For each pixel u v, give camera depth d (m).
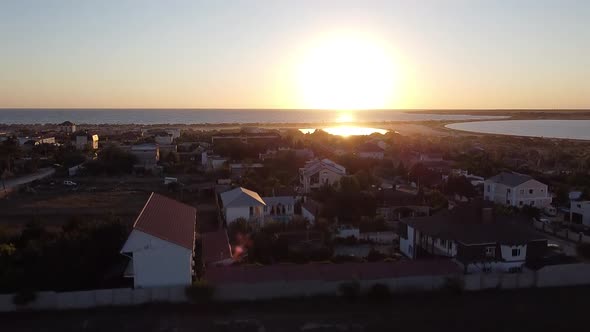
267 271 32.38
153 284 30.44
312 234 45.44
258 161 100.81
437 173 79.44
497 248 35.91
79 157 101.75
